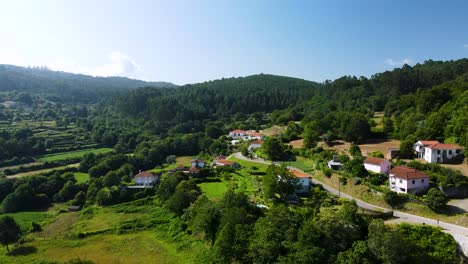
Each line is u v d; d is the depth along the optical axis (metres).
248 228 61.97
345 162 90.25
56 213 99.00
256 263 54.94
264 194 81.19
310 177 85.69
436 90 122.00
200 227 70.44
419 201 64.75
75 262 65.56
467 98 104.50
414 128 106.94
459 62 198.38
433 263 49.88
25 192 103.88
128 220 88.31
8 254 73.19
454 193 67.19
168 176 107.81
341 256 50.19
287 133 145.62
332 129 131.00
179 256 68.75
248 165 117.94
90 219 92.00
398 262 48.66
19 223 90.88
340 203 71.06
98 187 109.38
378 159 84.00
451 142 89.44
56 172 121.56
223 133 193.00
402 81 178.00
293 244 54.00
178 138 166.38
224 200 73.56
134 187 109.00
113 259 68.56
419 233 53.41
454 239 51.41
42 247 76.19
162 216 89.75
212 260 62.44
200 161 127.62
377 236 50.53
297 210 65.12
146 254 70.38
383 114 153.50
